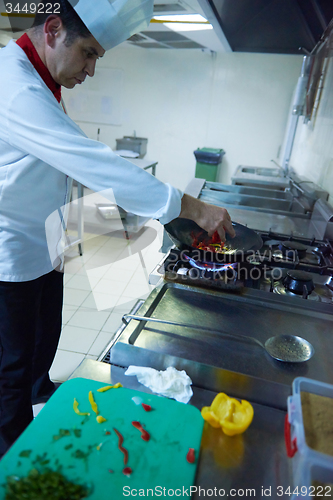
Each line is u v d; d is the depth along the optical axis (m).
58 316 1.37
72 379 0.70
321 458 0.49
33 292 1.11
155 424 0.61
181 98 4.47
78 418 0.61
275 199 2.10
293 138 3.24
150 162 3.32
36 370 1.42
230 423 0.59
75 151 0.78
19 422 1.19
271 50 2.59
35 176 0.94
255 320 0.92
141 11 0.82
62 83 0.93
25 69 0.83
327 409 0.59
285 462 0.57
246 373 0.74
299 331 0.89
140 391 0.68
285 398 0.66
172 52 4.28
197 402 0.68
